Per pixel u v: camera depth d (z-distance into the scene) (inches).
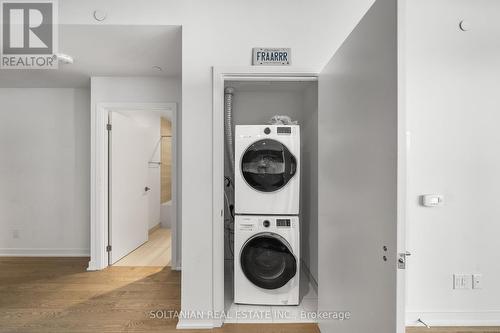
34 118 125.4
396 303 35.7
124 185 123.7
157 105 110.7
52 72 104.8
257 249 78.6
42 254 125.2
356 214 48.2
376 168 41.2
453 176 71.3
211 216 70.7
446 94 71.6
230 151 100.4
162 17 69.6
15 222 125.8
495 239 71.5
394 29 35.8
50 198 125.7
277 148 79.4
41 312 76.8
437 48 71.3
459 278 71.4
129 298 85.1
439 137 71.4
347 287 51.9
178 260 109.3
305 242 103.5
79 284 95.5
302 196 107.5
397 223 35.7
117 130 117.2
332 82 60.6
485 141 71.6
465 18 71.2
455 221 71.3
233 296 86.0
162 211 186.1
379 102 40.2
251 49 70.5
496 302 71.5
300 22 70.6
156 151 180.7
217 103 70.1
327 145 63.9
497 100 71.5
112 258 114.1
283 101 107.9
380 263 39.9
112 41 78.4
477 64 71.4
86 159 125.6
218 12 70.2
